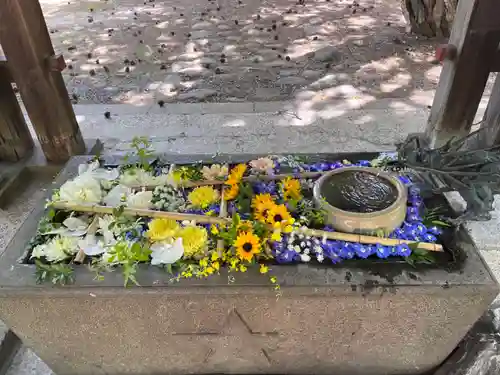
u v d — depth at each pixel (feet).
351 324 4.35
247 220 4.53
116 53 14.42
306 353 4.70
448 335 4.46
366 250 4.29
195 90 11.75
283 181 5.03
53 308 4.25
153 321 4.36
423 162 5.03
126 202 4.91
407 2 14.75
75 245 4.46
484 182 4.47
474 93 7.54
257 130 9.66
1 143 8.20
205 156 5.85
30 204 7.86
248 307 4.21
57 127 8.10
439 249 4.33
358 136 9.32
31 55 7.34
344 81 11.92
